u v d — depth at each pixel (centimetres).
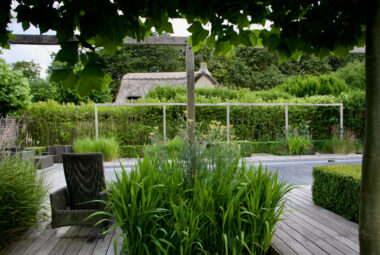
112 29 113
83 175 288
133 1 118
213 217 205
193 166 247
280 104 964
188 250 197
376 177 114
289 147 903
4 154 321
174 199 213
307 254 221
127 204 205
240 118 1018
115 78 2511
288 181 536
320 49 161
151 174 219
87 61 122
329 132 1065
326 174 345
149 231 203
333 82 1455
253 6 137
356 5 136
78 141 832
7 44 136
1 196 251
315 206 360
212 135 299
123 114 968
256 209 209
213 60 2384
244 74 2281
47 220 313
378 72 112
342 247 235
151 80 1859
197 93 1194
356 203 293
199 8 138
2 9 113
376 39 112
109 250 243
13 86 718
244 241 209
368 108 116
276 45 152
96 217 262
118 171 660
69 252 239
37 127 919
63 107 941
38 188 308
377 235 114
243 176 240
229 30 149
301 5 143
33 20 110
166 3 127
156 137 411
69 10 108
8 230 252
